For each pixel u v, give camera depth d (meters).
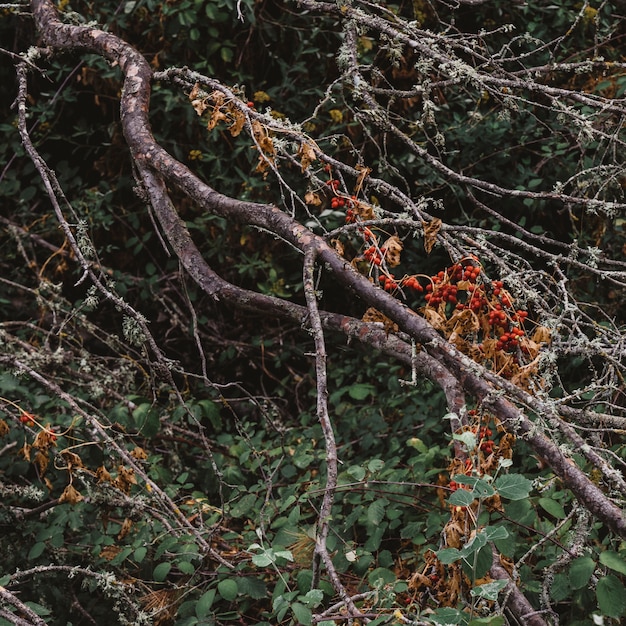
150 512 3.49
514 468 3.84
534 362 2.54
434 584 2.77
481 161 5.00
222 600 3.60
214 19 5.06
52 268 5.45
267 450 4.46
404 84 5.20
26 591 3.75
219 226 5.18
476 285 2.62
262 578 3.64
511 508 3.12
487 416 2.73
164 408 4.77
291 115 5.21
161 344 5.42
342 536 3.72
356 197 3.00
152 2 5.05
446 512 3.65
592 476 2.92
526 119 5.00
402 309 2.60
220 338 5.36
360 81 3.57
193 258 3.40
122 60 3.75
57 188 3.48
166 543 3.55
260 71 5.39
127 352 5.12
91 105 5.59
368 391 4.69
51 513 3.80
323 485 3.94
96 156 5.64
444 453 3.98
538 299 2.92
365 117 3.58
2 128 5.50
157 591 3.68
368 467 3.69
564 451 2.43
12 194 5.51
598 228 4.68
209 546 3.38
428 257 5.02
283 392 5.23
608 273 3.01
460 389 3.08
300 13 5.26
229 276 5.46
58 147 5.64
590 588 2.94
